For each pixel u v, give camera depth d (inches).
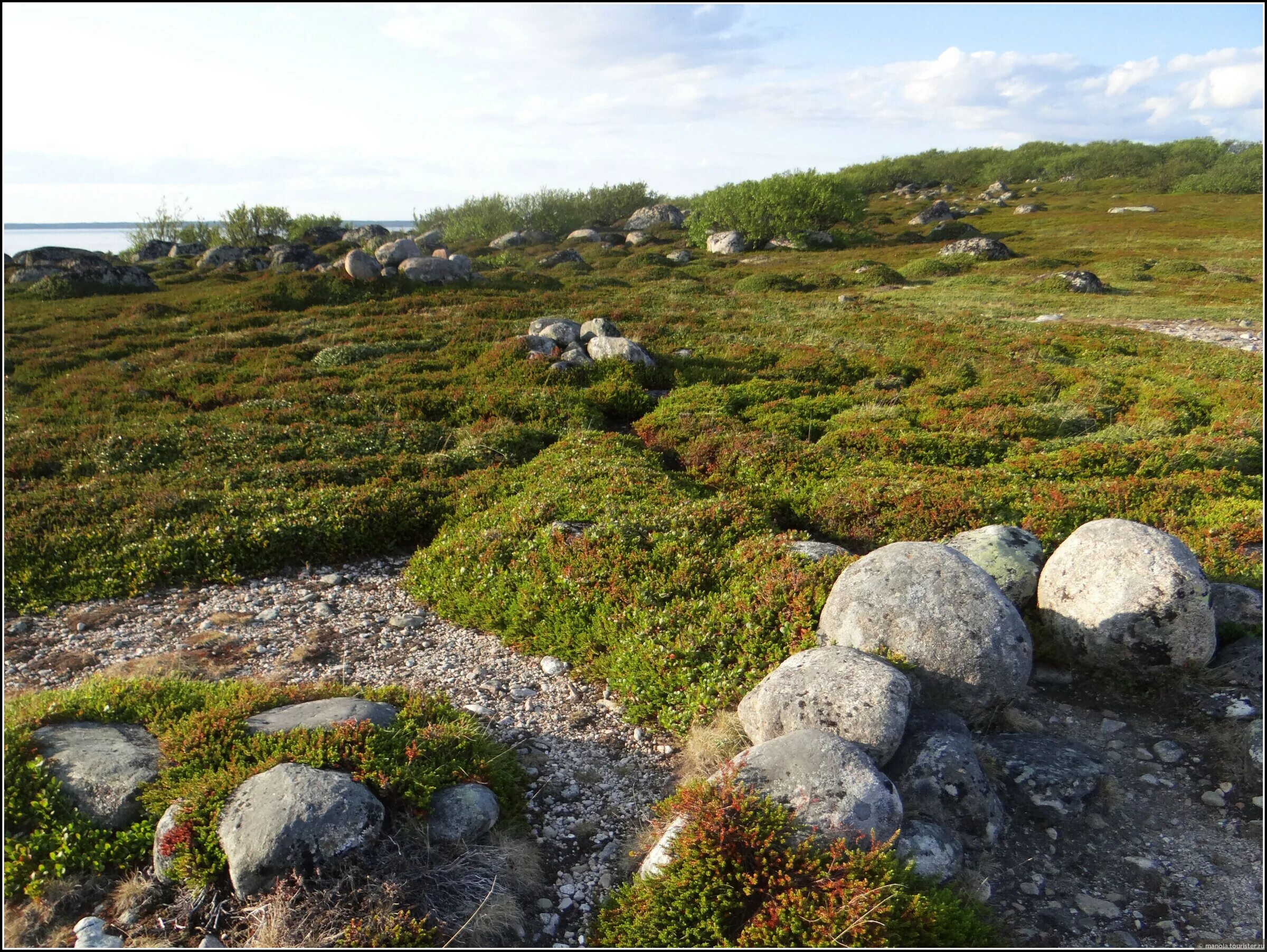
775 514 511.5
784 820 215.2
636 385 860.0
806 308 1417.3
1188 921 211.8
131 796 234.2
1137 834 245.4
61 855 216.8
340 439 677.9
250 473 593.0
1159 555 309.0
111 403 822.5
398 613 415.2
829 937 189.3
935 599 289.9
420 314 1277.1
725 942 197.5
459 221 3408.0
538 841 246.7
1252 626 330.3
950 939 195.3
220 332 1190.9
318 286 1434.5
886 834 215.9
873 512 481.1
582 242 2935.5
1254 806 252.5
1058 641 328.8
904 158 4864.7
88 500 529.7
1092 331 1115.9
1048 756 269.9
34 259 1908.2
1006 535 364.5
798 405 801.6
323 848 206.4
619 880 232.2
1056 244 2282.2
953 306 1427.2
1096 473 570.3
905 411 764.6
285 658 367.6
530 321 1203.2
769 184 2659.9
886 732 243.4
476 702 329.4
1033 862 233.5
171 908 206.8
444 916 206.8
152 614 412.5
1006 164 4434.1
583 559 413.1
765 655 323.9
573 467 568.7
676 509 469.7
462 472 620.1
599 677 346.3
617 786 278.2
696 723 298.2
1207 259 1883.6
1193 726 293.4
